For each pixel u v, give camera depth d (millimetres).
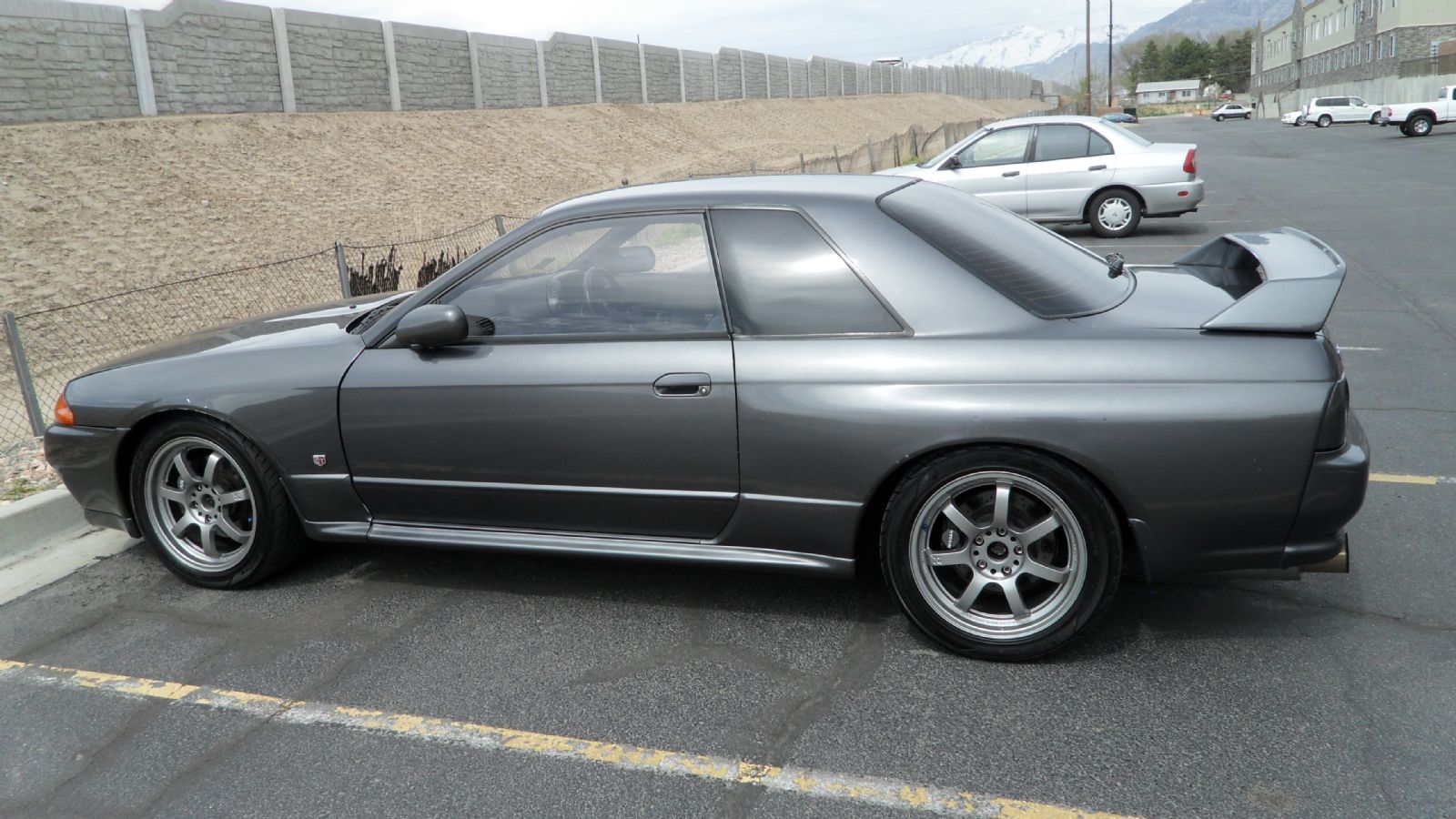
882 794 2498
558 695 3027
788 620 3449
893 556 3092
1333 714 2734
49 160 14000
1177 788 2461
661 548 3396
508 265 3502
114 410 3801
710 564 3336
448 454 3521
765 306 3176
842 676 3066
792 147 35781
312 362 3660
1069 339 2939
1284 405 2785
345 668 3248
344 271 8109
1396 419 5355
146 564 4199
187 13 18141
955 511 3035
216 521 3869
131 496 3912
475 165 21594
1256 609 3375
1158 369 2852
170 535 3930
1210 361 2840
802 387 3080
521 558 4082
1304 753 2572
